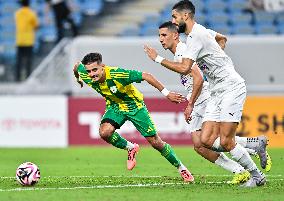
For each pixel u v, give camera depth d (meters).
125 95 29.42
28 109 53.47
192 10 27.16
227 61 27.42
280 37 54.03
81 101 53.16
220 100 27.42
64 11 62.59
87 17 67.50
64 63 56.28
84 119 53.16
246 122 51.47
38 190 26.31
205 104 30.38
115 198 23.97
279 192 25.73
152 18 67.50
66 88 56.19
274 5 65.88
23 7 61.28
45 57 64.56
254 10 66.62
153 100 52.09
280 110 51.53
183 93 53.66
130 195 24.81
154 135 29.75
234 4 68.00
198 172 35.12
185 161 41.34
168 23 29.38
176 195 24.83
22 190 26.31
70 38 63.06
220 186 27.77
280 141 51.47
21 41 61.06
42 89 56.47
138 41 54.31
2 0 70.50
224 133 27.11
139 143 52.16
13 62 62.69
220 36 29.56
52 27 67.12
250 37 54.19
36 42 65.19
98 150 50.00
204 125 27.92
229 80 27.14
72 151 49.47
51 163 41.09
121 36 66.69
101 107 53.03
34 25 61.28
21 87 56.91
